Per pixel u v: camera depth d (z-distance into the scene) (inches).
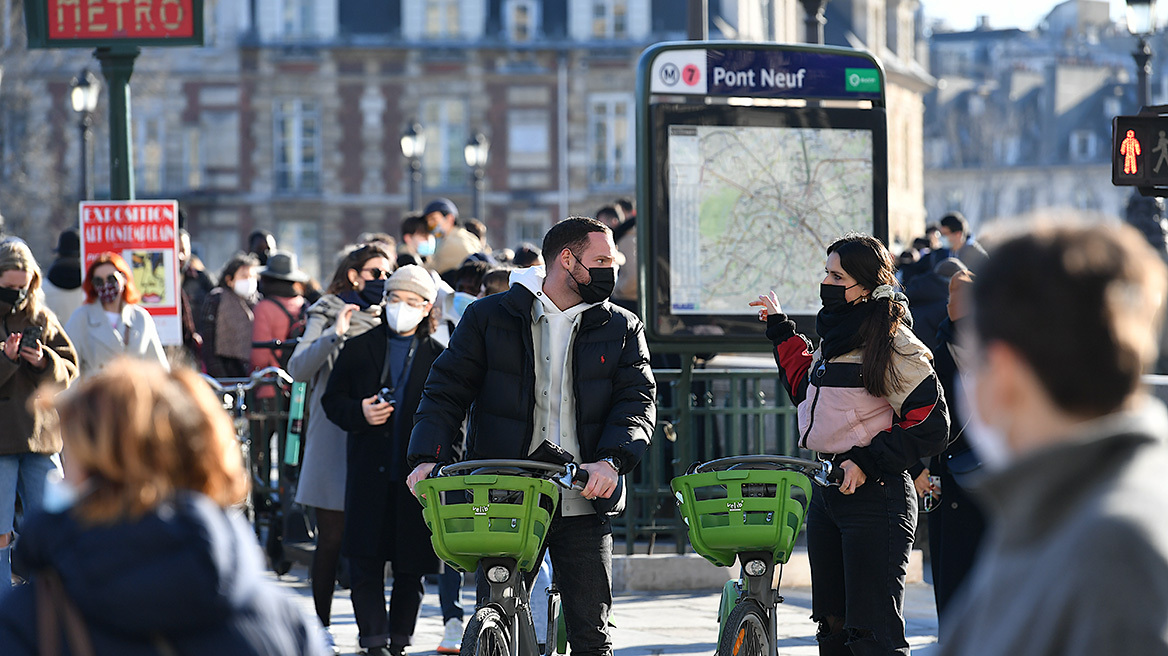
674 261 673.6
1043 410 146.9
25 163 3540.8
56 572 187.2
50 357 571.8
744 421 699.4
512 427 400.2
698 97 695.1
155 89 3954.2
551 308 405.1
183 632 185.5
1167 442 141.6
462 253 884.0
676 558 692.7
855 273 402.0
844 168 692.7
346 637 593.9
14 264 575.5
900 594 401.1
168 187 4074.8
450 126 4146.2
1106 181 7805.1
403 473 530.3
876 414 400.5
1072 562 135.3
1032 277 145.0
